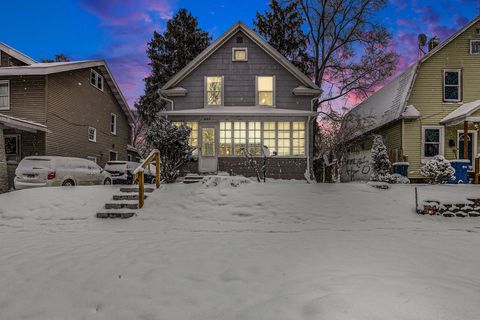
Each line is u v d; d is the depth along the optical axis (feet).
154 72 99.14
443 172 35.68
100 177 46.24
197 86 54.70
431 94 52.65
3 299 11.36
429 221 25.04
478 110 45.32
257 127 51.24
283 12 80.48
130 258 15.52
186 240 19.45
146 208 28.12
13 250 17.38
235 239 19.65
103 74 72.49
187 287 12.00
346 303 9.17
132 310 10.45
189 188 31.71
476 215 26.12
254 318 9.28
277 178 50.11
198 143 50.75
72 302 11.07
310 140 57.21
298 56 80.18
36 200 30.04
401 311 8.59
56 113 55.67
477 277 12.55
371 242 18.44
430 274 12.67
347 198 29.25
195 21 100.37
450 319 8.20
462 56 52.80
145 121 111.45
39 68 51.80
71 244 18.66
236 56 55.26
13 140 53.57
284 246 17.60
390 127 56.39
